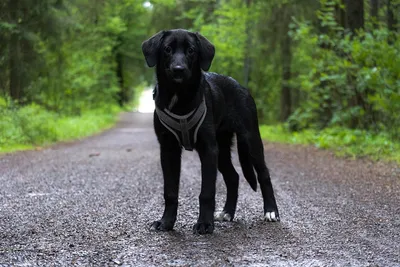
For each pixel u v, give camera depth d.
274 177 9.02
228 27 24.30
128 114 41.62
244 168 5.88
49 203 6.55
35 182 8.30
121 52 45.22
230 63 26.62
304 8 19.05
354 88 14.16
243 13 23.23
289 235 4.93
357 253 4.29
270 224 5.43
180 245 4.57
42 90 21.58
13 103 16.62
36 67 18.03
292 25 15.38
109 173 9.50
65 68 23.38
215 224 5.45
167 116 4.92
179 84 4.81
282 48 21.12
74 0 19.47
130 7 42.09
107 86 39.31
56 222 5.46
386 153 11.46
